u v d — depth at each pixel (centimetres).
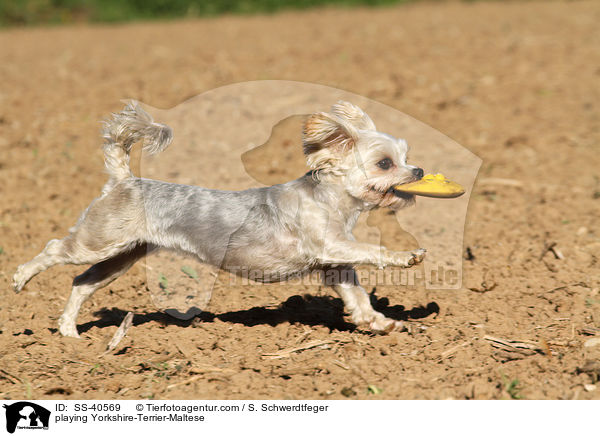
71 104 1809
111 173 765
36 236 1092
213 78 2022
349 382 661
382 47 2453
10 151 1483
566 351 707
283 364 700
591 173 1345
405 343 739
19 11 3769
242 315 845
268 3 4116
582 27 2714
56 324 812
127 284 933
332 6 4112
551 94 1867
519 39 2519
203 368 688
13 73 2203
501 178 1332
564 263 955
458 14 3309
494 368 671
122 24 3775
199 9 4069
